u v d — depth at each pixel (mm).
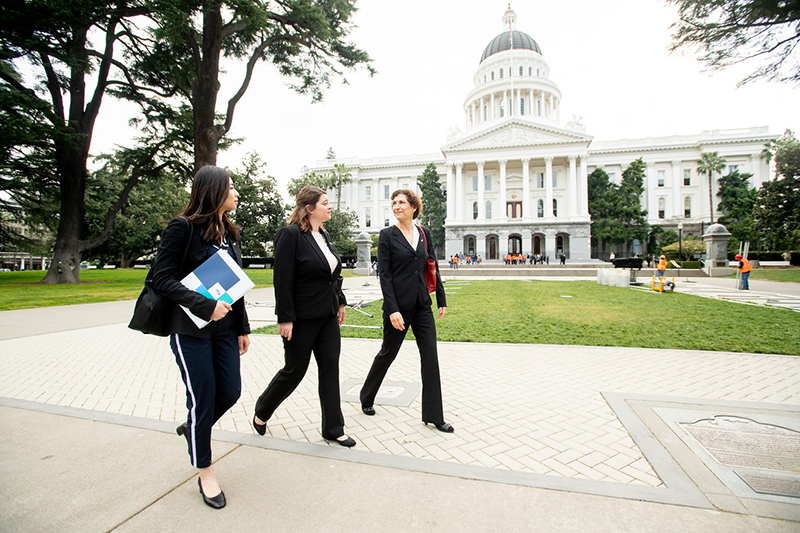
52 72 20234
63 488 2186
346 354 5586
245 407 3555
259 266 48250
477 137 53844
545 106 62781
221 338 2346
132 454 2602
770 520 1868
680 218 54500
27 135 16969
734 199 49719
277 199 47188
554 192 54438
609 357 5230
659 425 3020
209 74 18422
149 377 4531
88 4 16344
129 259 49781
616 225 48969
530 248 50719
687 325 7266
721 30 4480
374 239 56312
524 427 3066
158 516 1942
